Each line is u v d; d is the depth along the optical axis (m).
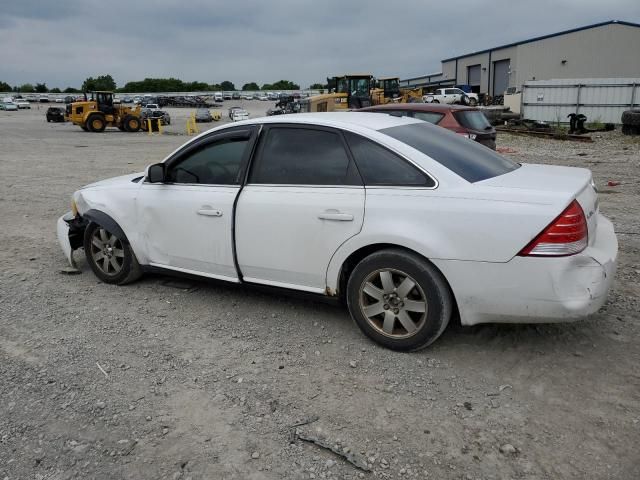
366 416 3.10
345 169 3.86
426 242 3.47
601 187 10.24
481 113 11.38
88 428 3.05
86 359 3.82
